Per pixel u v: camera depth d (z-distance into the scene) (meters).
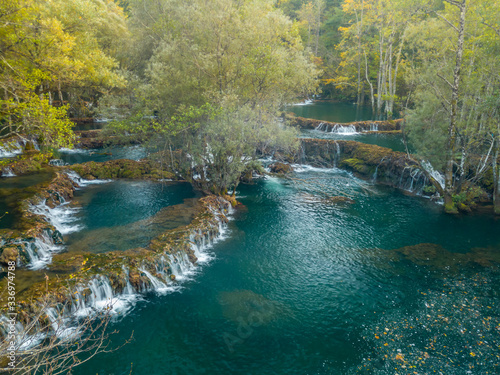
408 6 44.56
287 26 30.58
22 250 16.58
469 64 25.83
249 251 19.98
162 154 29.84
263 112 28.97
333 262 18.98
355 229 22.94
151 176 31.39
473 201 26.84
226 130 25.16
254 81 28.16
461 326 14.05
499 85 24.52
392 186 31.41
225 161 26.00
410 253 19.92
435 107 26.31
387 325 14.18
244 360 12.41
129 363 12.09
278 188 30.58
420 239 21.62
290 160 37.94
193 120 26.88
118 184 29.75
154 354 12.56
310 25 83.38
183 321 14.27
